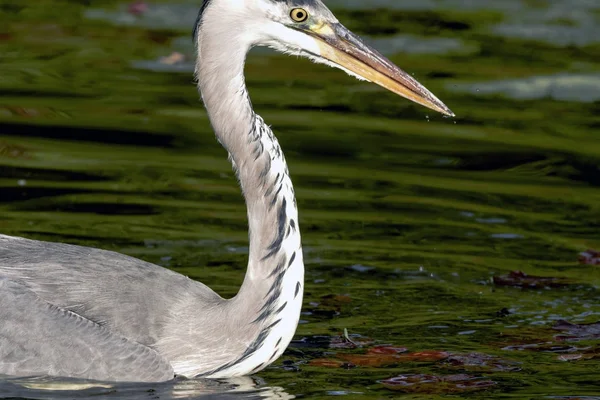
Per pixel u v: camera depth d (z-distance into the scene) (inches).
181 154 686.5
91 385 401.7
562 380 416.8
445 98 805.2
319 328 469.7
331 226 592.7
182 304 422.6
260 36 420.2
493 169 690.8
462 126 761.0
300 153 697.6
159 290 424.8
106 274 424.8
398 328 471.5
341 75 872.9
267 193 418.9
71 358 403.5
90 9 982.4
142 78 820.6
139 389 400.5
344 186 650.2
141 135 711.7
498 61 885.8
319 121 756.6
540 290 519.5
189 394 398.9
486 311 493.7
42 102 759.1
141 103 767.7
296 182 651.5
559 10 1026.7
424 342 455.8
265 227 419.8
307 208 615.8
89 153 677.9
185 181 644.1
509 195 650.8
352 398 397.1
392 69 437.4
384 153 706.8
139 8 982.4
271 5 418.6
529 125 764.0
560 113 790.5
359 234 583.8
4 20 936.9
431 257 557.3
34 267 422.0
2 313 406.9
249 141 418.9
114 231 566.3
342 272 535.2
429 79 836.0
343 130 741.9
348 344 453.1
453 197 642.2
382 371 425.1
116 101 768.9
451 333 466.9
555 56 900.0
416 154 706.8
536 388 408.8
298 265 424.2
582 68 874.1
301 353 443.8
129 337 411.5
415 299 505.7
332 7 1010.7
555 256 564.4
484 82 838.5
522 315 489.1
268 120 748.6
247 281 422.6
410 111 792.9
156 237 562.6
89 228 567.8
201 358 416.2
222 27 412.5
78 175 642.2
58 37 902.4
